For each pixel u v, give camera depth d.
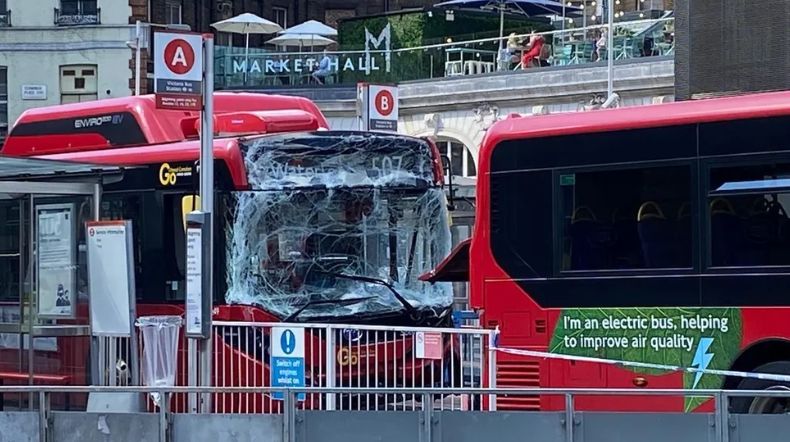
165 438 11.75
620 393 10.98
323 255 17.19
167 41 14.47
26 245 16.17
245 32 47.19
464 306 21.56
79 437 12.04
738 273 13.53
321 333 15.47
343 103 38.62
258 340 15.77
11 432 12.16
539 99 35.22
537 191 14.88
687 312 13.84
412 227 17.89
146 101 19.20
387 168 17.78
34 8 50.34
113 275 15.30
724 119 13.70
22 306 16.20
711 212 13.74
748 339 13.45
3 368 16.36
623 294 14.26
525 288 14.91
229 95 19.84
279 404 12.29
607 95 32.56
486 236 15.20
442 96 37.28
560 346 14.64
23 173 17.09
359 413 11.27
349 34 40.66
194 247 14.58
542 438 10.98
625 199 14.33
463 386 14.75
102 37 50.12
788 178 13.30
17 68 50.41
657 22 33.53
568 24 41.34
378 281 17.36
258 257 16.86
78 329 15.87
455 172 37.53
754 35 27.42
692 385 13.77
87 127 19.80
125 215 17.91
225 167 16.92
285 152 17.19
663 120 14.10
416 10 39.69
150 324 15.00
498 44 37.00
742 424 10.56
